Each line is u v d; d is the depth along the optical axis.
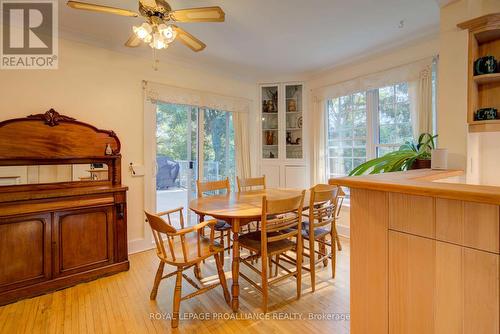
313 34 2.89
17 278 2.14
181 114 3.79
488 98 2.15
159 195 3.85
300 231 2.20
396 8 2.41
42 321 1.90
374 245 1.20
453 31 2.12
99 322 1.90
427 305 1.05
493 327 0.90
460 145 2.10
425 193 0.99
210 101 3.88
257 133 4.53
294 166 4.37
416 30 2.83
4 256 2.09
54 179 2.59
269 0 2.24
